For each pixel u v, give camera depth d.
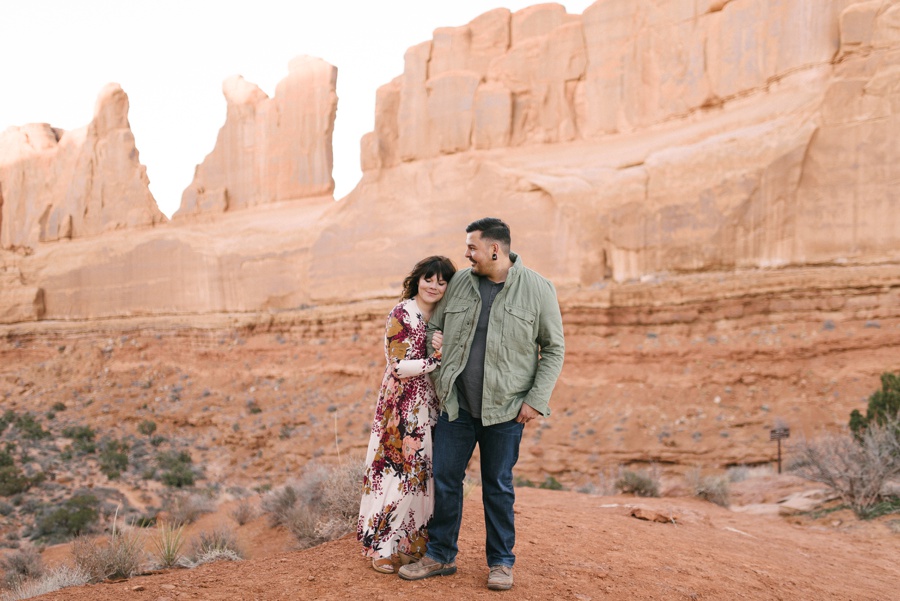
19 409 47.81
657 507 8.35
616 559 4.89
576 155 36.59
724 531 7.44
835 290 25.83
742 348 26.77
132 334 53.66
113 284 56.53
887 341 24.03
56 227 61.47
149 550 7.24
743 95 31.66
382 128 44.91
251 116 55.00
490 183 38.62
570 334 31.45
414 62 44.41
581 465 25.58
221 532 8.36
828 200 26.91
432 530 4.04
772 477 14.64
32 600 3.85
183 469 32.59
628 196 31.97
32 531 21.64
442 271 4.00
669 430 25.50
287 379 43.00
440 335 3.96
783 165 27.72
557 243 34.31
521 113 40.41
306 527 7.77
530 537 5.31
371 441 4.21
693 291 29.00
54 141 67.69
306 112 52.53
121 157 60.25
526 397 3.77
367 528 4.12
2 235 64.19
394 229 42.59
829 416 23.12
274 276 48.12
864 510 9.36
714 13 33.78
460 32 43.78
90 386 50.62
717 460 23.42
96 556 6.38
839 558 6.79
